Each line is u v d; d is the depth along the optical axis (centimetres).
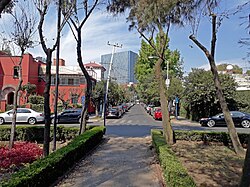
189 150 1134
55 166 623
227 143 1336
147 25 1215
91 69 4234
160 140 992
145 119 3178
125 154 1009
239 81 3294
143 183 633
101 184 624
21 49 1073
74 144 867
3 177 704
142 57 4412
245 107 2678
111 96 4144
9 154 887
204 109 2769
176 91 3091
